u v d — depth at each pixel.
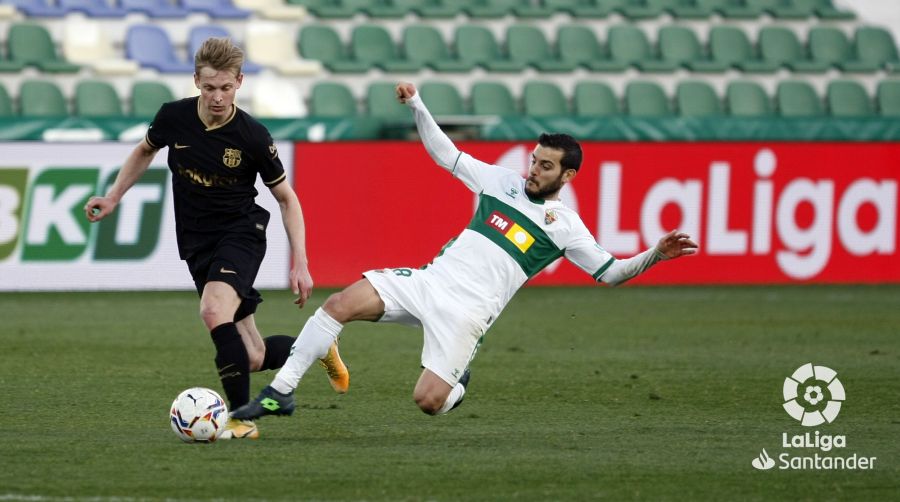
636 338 40.25
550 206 23.61
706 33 76.19
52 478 19.23
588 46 73.06
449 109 66.50
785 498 18.94
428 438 23.41
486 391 29.58
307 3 71.88
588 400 28.42
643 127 64.19
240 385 22.62
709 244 56.47
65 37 65.25
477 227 23.62
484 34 71.62
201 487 18.75
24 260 49.38
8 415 25.30
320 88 65.38
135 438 22.81
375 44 69.81
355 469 20.30
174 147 23.11
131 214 50.47
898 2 81.38
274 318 44.06
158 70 65.06
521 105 69.12
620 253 55.28
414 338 39.66
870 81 75.56
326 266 52.97
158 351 35.62
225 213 23.38
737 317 46.16
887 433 24.62
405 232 53.84
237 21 69.44
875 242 57.97
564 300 51.31
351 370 32.72
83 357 34.19
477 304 23.19
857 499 19.00
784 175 56.88
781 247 57.16
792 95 72.62
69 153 49.56
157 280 50.91
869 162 57.56
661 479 20.02
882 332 42.38
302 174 52.50
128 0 68.06
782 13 77.69
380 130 60.81
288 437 23.22
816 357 36.22
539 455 21.81
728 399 28.75
